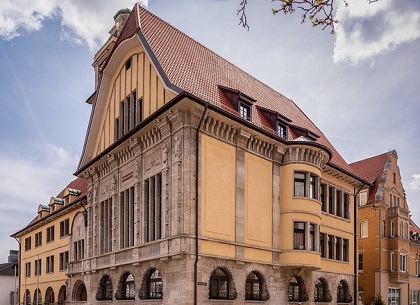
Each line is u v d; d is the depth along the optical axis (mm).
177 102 21297
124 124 27688
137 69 26609
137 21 26531
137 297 23656
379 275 42562
